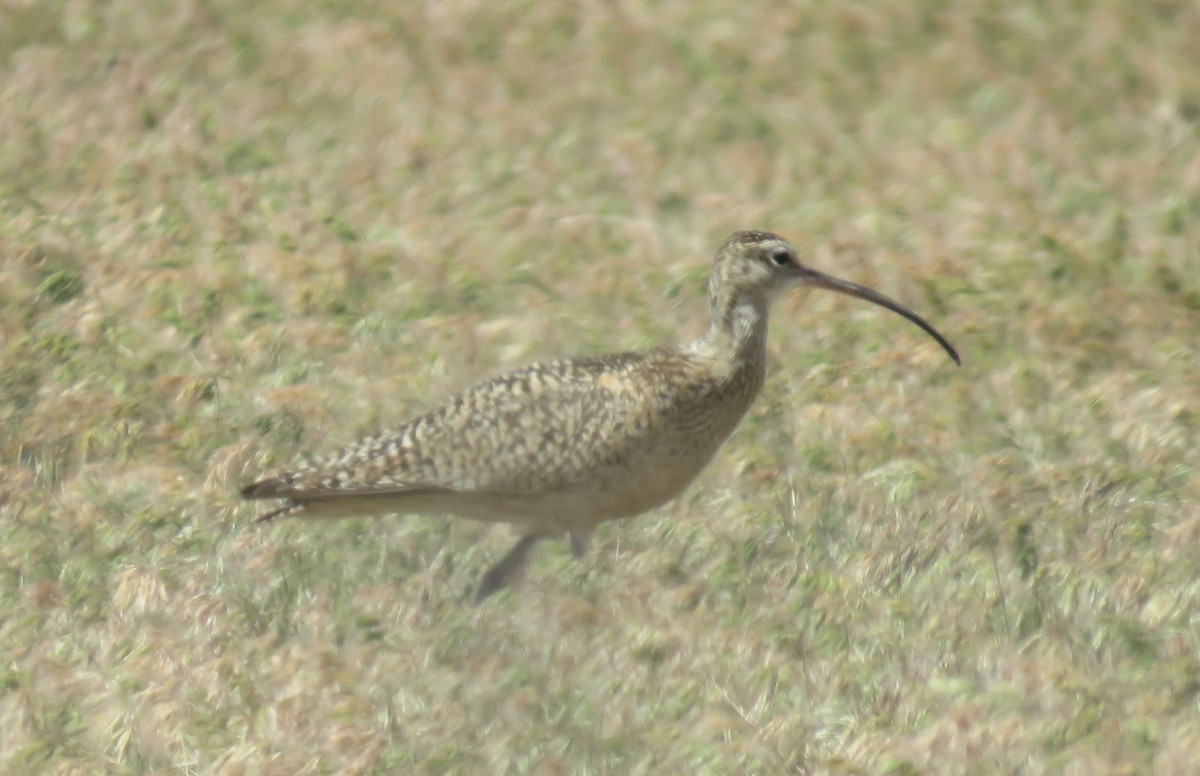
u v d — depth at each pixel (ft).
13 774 68.13
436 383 102.73
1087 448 95.96
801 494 90.63
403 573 84.48
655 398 78.13
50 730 70.33
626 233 129.90
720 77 157.79
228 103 148.87
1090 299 116.47
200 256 117.91
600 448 77.66
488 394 79.10
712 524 87.04
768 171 140.97
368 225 128.06
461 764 68.69
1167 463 93.25
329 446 94.68
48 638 77.15
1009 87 156.66
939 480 90.94
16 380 98.94
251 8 166.71
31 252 112.98
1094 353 107.24
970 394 101.45
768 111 153.07
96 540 84.53
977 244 124.77
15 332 105.19
